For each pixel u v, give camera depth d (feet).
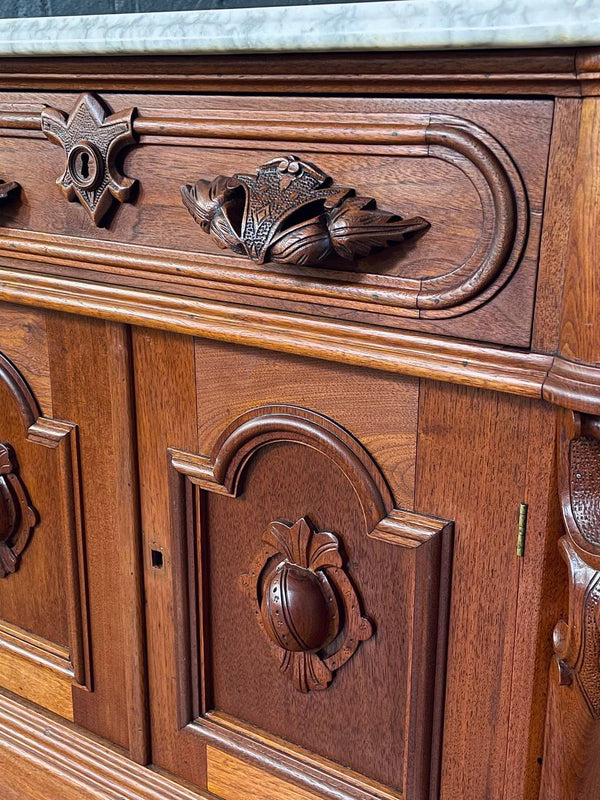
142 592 3.07
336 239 2.28
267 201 2.37
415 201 2.29
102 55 2.49
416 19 2.07
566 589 2.39
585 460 2.22
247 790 3.01
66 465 3.07
